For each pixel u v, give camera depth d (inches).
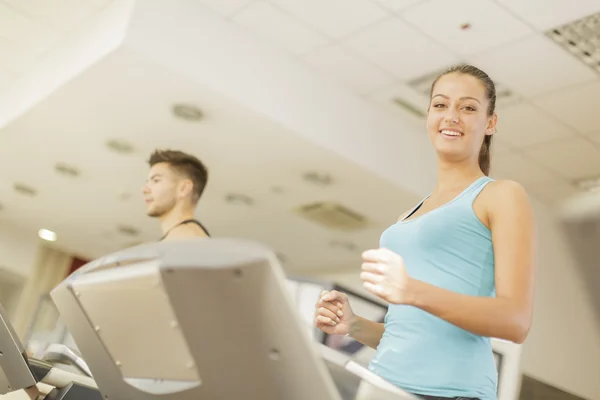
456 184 49.6
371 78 211.8
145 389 31.0
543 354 249.9
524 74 197.6
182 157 103.1
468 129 49.5
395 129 231.9
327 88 214.7
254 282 24.9
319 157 219.6
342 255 324.2
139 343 30.2
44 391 47.7
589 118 212.2
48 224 370.9
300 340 25.5
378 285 35.1
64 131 240.8
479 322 35.7
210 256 25.5
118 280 29.1
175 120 213.9
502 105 216.1
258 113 197.3
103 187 293.0
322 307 50.3
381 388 30.6
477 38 184.2
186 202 101.5
